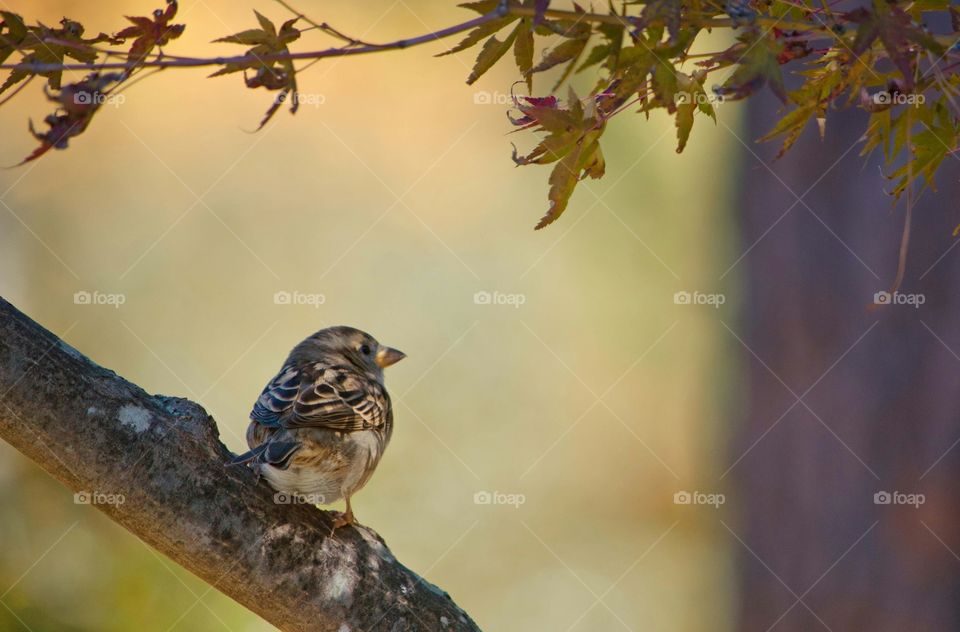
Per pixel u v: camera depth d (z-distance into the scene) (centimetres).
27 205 1617
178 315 1594
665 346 1686
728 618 1136
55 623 959
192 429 598
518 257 1786
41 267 1569
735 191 1173
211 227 1722
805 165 1062
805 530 1050
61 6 1608
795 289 1060
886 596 1002
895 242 1002
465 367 1691
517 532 1552
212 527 594
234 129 1853
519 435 1638
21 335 573
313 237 1800
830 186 1047
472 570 1509
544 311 1731
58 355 579
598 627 1480
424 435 1627
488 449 1628
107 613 973
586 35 427
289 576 607
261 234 1767
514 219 1848
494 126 1928
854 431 1022
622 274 1723
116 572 983
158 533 591
